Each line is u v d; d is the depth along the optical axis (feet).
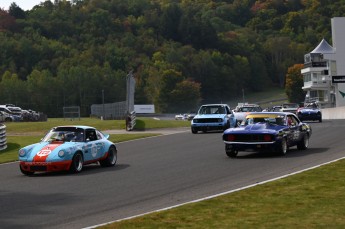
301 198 42.80
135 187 53.16
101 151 71.31
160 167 69.62
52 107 481.87
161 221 36.29
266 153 80.48
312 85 401.49
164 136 132.67
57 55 599.98
